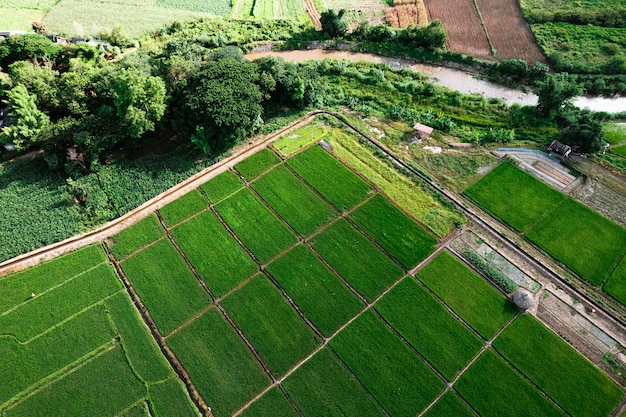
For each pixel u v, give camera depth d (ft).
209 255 132.16
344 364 111.24
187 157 156.46
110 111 156.35
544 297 121.39
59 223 137.80
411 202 143.74
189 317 119.85
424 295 122.42
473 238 134.41
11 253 130.93
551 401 104.63
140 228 138.31
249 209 142.92
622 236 133.49
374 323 117.80
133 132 149.18
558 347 112.37
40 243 133.69
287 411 104.32
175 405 105.50
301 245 134.21
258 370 110.63
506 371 109.09
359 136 164.14
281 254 132.36
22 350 113.60
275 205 144.05
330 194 146.51
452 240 134.10
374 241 134.72
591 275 124.98
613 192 144.77
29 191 146.10
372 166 154.40
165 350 114.52
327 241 134.92
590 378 107.24
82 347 114.52
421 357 112.16
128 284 126.82
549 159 154.92
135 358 112.78
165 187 147.74
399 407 104.27
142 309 122.01
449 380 108.17
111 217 140.97
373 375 108.99
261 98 161.38
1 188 146.61
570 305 119.75
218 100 151.02
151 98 148.66
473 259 128.88
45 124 154.20
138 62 165.68
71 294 124.06
